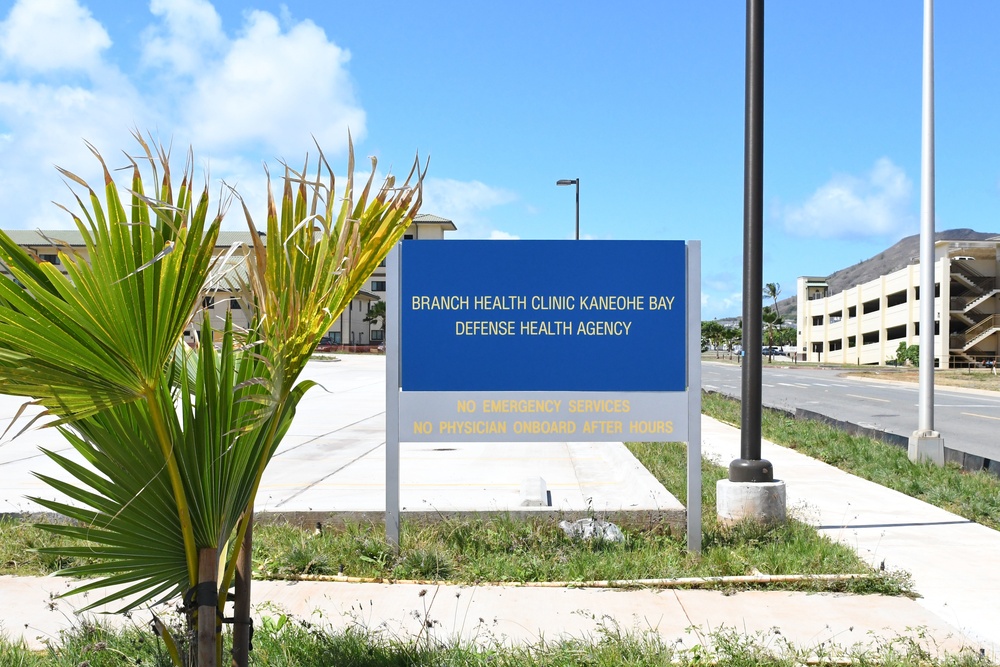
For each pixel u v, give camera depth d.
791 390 36.66
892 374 54.72
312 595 5.76
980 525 8.09
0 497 8.73
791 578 5.96
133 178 2.40
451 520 7.36
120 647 4.37
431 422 7.00
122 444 2.70
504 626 5.09
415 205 2.90
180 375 3.11
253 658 4.27
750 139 7.68
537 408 7.04
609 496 8.90
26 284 2.30
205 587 2.79
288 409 2.88
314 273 2.76
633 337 7.06
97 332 2.41
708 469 11.43
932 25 11.91
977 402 29.30
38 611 5.28
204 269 2.50
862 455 12.60
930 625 5.15
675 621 5.21
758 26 7.66
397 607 5.49
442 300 7.07
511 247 7.09
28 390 2.33
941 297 76.75
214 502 2.80
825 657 4.48
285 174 2.70
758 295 7.73
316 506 7.88
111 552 2.76
